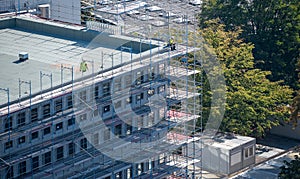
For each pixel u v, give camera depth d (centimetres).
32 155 16238
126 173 17675
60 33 19700
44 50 18800
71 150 16912
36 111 16412
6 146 16050
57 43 19238
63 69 17625
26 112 16238
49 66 17888
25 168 16275
